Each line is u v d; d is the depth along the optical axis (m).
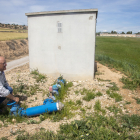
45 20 6.96
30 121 3.72
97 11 6.46
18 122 3.72
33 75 7.38
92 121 3.67
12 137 3.02
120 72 9.15
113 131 3.37
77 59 7.07
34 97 5.40
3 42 21.53
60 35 6.96
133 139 3.07
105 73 8.84
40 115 3.98
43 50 7.32
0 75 3.90
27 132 3.20
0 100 4.14
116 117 4.04
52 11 6.71
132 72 8.41
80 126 3.43
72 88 6.27
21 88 5.91
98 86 6.48
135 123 3.70
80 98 5.28
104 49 26.52
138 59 15.29
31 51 7.48
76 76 7.29
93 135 3.10
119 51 23.53
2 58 3.76
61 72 7.39
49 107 4.07
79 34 6.79
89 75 7.20
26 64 12.23
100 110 4.44
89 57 6.95
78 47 6.93
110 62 11.83
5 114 4.02
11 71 9.21
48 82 6.91
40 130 3.32
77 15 6.62
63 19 6.78
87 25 6.64
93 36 6.70
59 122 3.78
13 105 4.00
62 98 5.29
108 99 5.23
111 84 6.76
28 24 7.18
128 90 6.14
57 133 3.19
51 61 7.36
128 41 51.16
